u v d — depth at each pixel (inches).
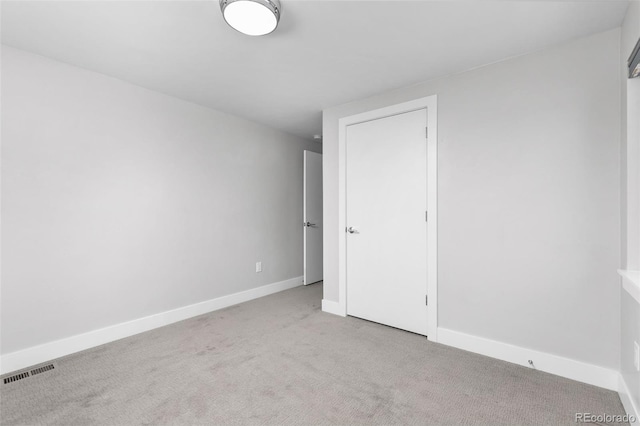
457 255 95.2
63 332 89.7
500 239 87.4
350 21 69.8
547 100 80.5
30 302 84.1
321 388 72.9
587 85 75.2
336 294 126.7
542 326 81.1
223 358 87.6
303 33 74.7
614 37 72.1
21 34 75.3
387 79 100.5
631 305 62.2
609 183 72.6
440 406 66.1
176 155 118.3
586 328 75.3
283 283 165.3
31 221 84.4
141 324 106.9
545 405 66.2
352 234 121.6
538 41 77.7
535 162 82.1
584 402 67.1
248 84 105.1
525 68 83.7
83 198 94.0
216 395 70.1
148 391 71.6
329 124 129.1
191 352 91.4
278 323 115.4
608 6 64.2
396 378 77.1
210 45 80.2
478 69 91.6
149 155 110.0
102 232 98.0
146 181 109.2
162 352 91.4
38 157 85.4
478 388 72.7
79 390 71.9
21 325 82.7
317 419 62.2
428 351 92.0
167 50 82.9
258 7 61.3
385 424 60.7
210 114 130.3
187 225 121.9
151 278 110.5
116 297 101.3
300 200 178.9
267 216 156.9
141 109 107.7
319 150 192.2
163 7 65.0
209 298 129.8
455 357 88.2
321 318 121.0
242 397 69.3
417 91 104.0
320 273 183.6
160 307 113.1
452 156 96.3
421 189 103.7
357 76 98.3
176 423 60.9
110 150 99.9
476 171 91.7
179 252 119.2
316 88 108.3
